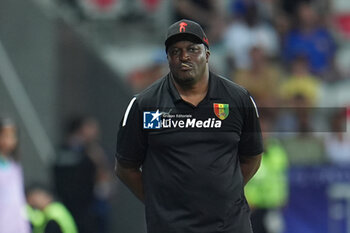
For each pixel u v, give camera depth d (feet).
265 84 122.52
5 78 96.53
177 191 38.55
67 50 99.66
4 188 69.92
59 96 98.27
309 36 128.47
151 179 39.24
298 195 100.89
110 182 94.79
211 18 124.47
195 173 38.34
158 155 39.06
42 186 74.95
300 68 125.49
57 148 96.27
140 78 111.24
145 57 115.03
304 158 102.83
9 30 97.66
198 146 38.60
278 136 104.68
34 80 97.96
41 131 96.99
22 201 71.61
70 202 86.99
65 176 87.40
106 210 92.79
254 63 123.85
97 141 95.71
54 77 98.58
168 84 39.34
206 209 38.37
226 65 122.83
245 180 42.24
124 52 115.55
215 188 38.37
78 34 101.09
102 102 98.32
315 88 124.57
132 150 39.83
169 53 38.58
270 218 97.81
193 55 38.29
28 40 98.37
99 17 115.55
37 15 98.94
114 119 97.91
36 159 95.76
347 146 106.63
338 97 123.75
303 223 100.53
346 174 101.81
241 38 124.26
